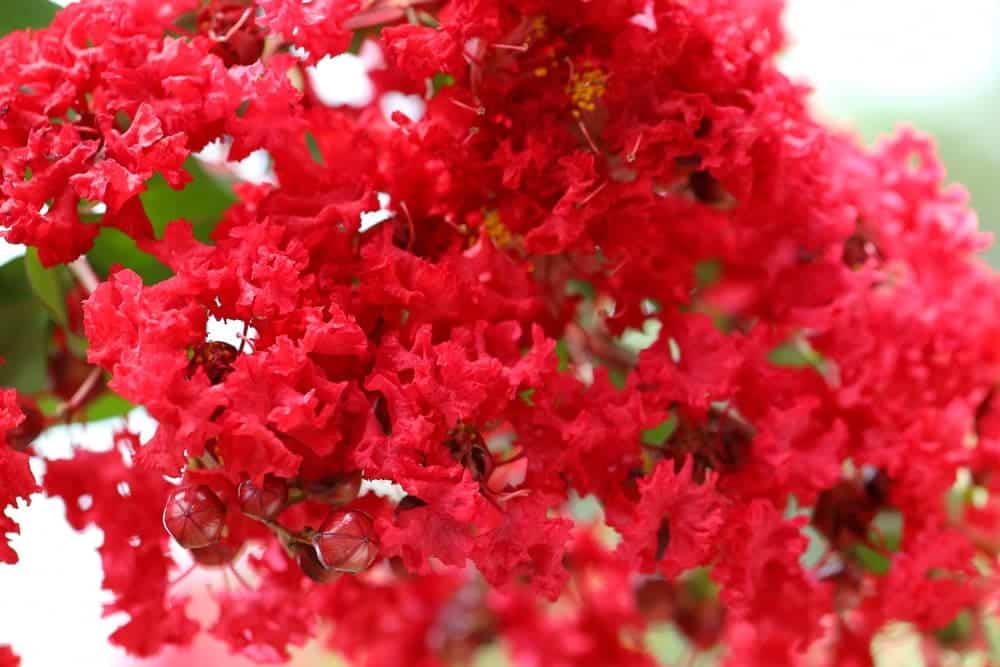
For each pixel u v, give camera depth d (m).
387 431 0.28
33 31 0.31
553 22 0.29
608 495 0.29
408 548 0.27
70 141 0.28
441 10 0.30
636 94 0.29
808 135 0.31
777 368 0.31
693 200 0.31
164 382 0.26
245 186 0.29
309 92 0.31
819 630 0.31
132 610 0.30
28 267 0.31
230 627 0.31
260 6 0.29
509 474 0.31
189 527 0.28
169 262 0.28
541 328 0.29
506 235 0.30
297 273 0.27
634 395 0.29
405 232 0.29
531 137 0.29
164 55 0.28
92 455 0.31
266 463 0.27
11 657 0.31
